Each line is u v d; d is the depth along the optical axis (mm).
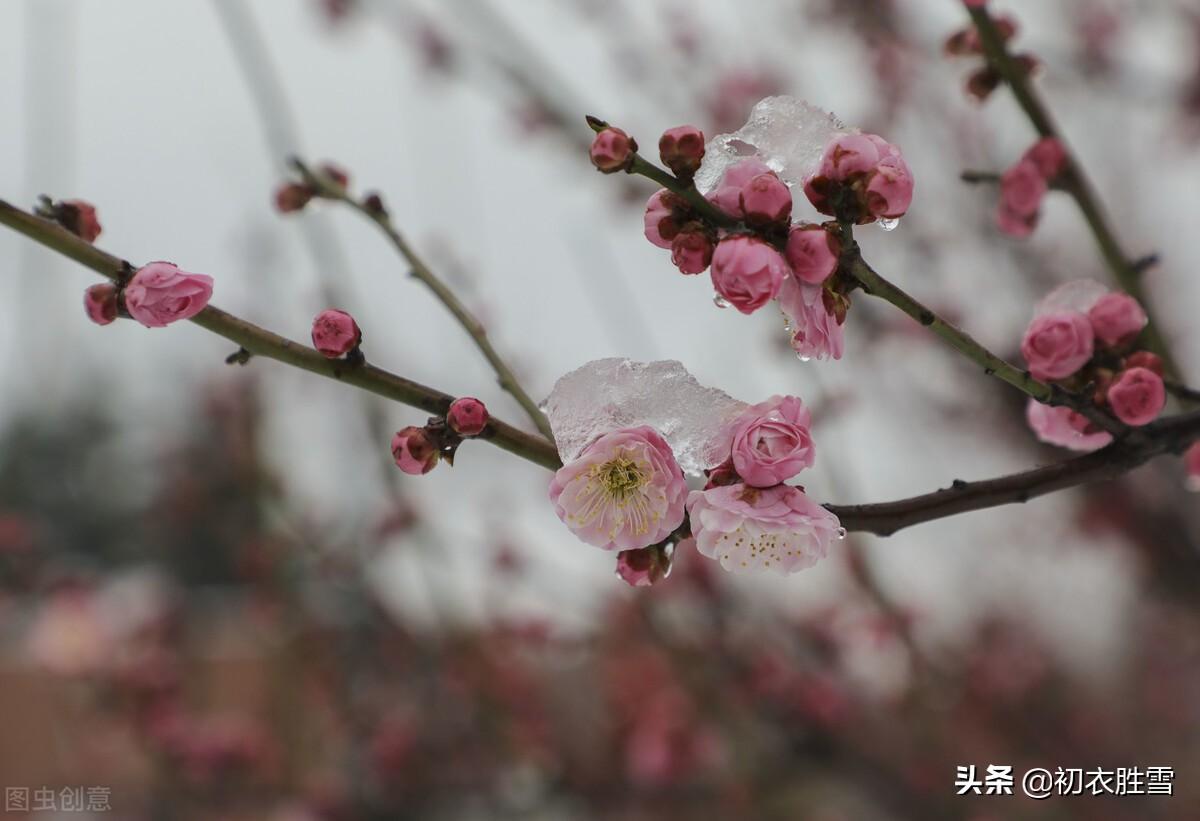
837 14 5094
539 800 5633
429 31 4965
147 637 6105
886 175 1575
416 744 5684
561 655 5695
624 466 1654
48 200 1863
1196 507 5258
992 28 2578
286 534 5875
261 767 5746
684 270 1640
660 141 1647
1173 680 6812
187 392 6633
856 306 4996
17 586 6312
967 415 5449
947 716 5477
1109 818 4988
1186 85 4750
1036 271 5281
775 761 5176
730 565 1645
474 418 1742
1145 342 2592
